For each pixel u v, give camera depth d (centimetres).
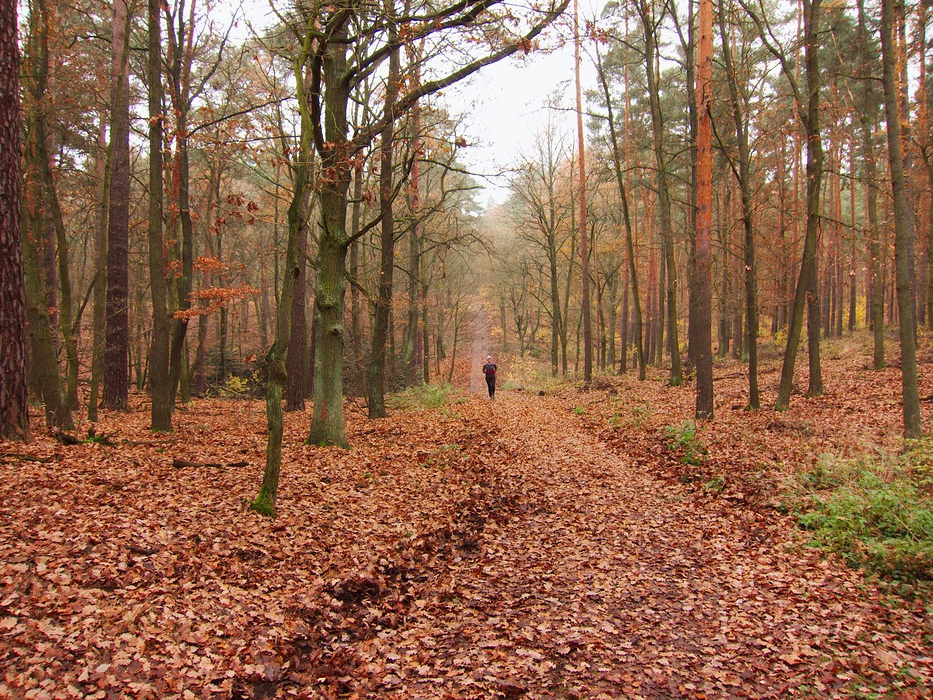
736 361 2731
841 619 498
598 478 1018
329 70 1069
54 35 1195
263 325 3731
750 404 1425
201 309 1466
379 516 759
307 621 488
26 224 1077
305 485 846
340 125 1077
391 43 1002
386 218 1644
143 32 1549
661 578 605
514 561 657
